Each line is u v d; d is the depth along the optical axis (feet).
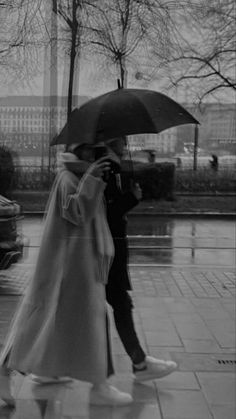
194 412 9.57
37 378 9.53
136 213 27.25
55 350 9.41
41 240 9.43
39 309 9.50
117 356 10.51
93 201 9.37
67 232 9.34
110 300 10.48
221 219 33.99
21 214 9.35
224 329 13.98
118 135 9.24
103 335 9.59
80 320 9.41
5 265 9.68
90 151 9.27
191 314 15.31
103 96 9.09
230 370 11.31
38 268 9.46
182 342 12.85
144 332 12.92
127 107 9.19
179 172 30.55
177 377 10.74
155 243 26.81
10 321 9.83
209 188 32.91
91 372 9.46
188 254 26.17
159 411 9.56
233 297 17.57
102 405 9.43
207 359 11.87
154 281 19.54
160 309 15.57
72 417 9.20
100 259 9.53
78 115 8.98
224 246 29.12
